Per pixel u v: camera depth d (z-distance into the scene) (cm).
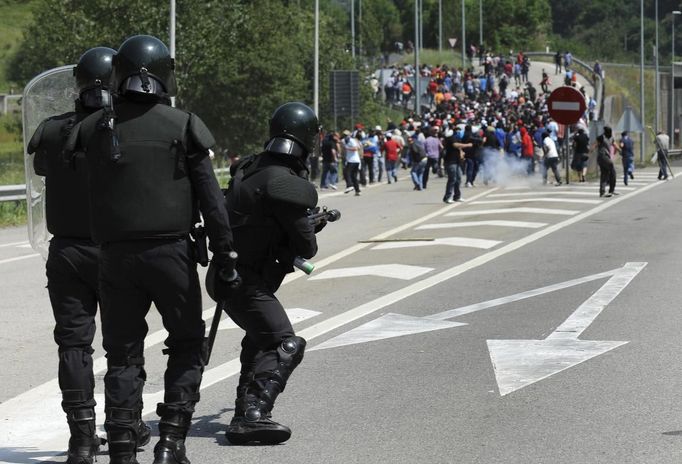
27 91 1420
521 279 2669
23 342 1986
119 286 1109
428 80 14562
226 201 1285
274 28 9131
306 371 1688
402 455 1235
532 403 1461
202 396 1535
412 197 5888
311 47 10362
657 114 14275
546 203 5059
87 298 1240
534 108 13012
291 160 1284
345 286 2630
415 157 6538
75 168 1153
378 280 2712
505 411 1422
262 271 1276
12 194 4919
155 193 1094
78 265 1223
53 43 7994
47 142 1227
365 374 1658
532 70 19338
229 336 2006
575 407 1435
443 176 8131
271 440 1285
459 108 12369
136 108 1108
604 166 5419
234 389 1576
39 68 8325
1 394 1582
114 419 1106
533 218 4328
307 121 1289
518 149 7350
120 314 1117
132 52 1109
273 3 9331
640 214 4472
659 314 2128
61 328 1230
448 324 2077
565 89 6500
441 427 1352
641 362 1698
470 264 2977
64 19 7888
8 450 1296
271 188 1253
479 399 1488
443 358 1764
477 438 1299
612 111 14888
